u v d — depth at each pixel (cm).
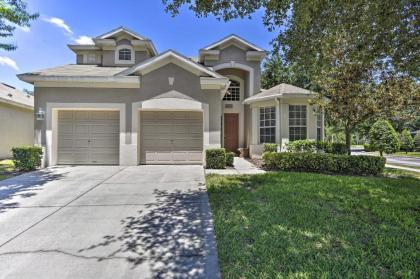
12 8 905
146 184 706
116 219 441
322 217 430
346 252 314
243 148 1540
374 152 2459
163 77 1017
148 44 1402
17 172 880
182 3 549
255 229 383
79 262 303
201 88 1027
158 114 1072
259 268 280
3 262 302
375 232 375
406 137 2352
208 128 1028
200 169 954
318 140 1275
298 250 318
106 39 1381
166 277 272
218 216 443
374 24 510
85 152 1044
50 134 996
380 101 890
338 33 606
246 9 551
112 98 1011
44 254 322
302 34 552
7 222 429
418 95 845
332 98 965
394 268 281
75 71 1112
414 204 500
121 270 285
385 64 684
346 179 727
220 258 304
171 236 371
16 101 1409
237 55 1581
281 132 1238
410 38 516
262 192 585
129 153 1024
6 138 1388
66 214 467
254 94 1563
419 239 350
